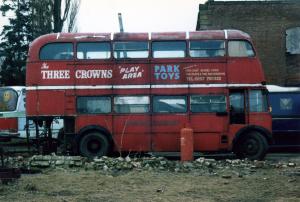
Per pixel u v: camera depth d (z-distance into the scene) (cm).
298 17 3244
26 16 5016
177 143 1908
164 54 1938
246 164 1605
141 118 1914
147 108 1920
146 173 1417
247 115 1919
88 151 1908
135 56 1939
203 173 1427
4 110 2612
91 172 1438
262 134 1922
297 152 2417
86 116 1911
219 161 1667
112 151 1917
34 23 3712
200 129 1909
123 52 1942
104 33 1958
